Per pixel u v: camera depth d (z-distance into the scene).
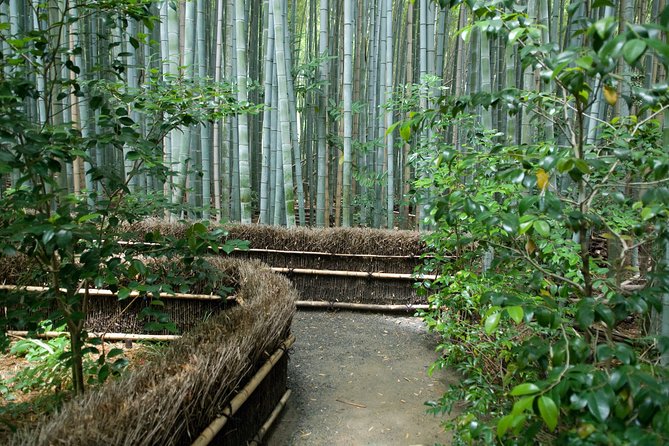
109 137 2.11
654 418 0.90
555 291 1.73
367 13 8.05
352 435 2.76
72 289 2.25
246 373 2.32
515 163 1.61
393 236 5.32
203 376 1.94
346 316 5.08
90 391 1.88
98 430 1.50
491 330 1.24
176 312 3.95
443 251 3.68
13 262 3.87
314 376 3.56
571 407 0.99
